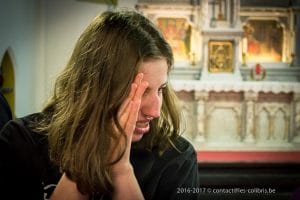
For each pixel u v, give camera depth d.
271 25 5.97
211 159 4.82
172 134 0.91
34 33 5.19
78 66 0.80
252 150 5.46
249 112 5.56
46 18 5.36
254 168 4.10
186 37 5.93
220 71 5.79
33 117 0.92
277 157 4.98
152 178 0.85
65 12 5.36
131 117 0.73
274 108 5.64
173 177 0.86
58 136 0.80
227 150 5.45
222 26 5.79
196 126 5.61
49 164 0.85
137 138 0.80
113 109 0.74
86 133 0.74
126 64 0.74
